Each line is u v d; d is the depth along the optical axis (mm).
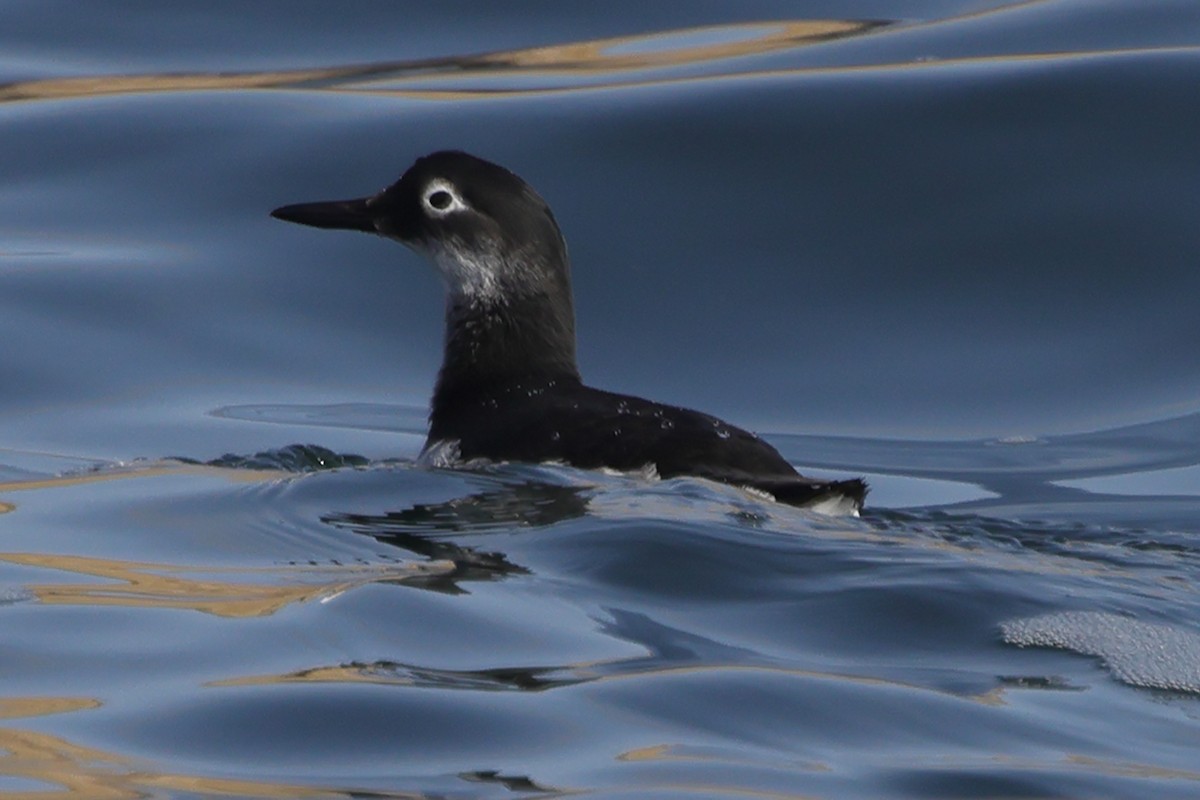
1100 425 19047
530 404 15234
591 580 11273
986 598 11164
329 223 17250
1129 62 23547
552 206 22156
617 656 10031
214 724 8922
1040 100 23109
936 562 11617
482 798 8133
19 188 23172
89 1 29156
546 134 23250
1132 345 20172
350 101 24578
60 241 22047
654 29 27578
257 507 13359
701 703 9336
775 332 20672
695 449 13602
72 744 8664
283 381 19938
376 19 28156
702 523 12062
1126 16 25922
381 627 10336
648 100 23797
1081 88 23203
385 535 12492
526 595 10992
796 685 9641
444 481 13602
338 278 21656
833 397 19766
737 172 22547
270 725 8906
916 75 23875
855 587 11211
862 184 22266
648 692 9445
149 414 18891
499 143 23125
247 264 21719
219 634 10242
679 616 10789
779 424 19359
